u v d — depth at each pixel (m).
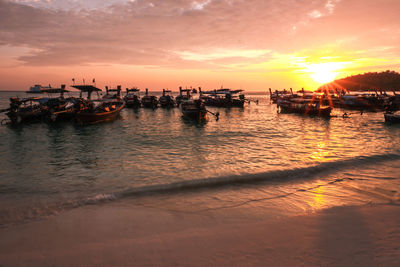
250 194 6.81
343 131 20.81
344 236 4.25
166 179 8.46
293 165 10.11
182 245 4.00
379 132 20.16
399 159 10.77
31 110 24.64
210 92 55.12
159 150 13.52
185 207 5.89
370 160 10.61
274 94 77.56
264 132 20.34
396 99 39.09
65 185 7.93
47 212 5.65
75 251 3.88
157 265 3.43
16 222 5.12
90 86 32.72
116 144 15.29
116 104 33.38
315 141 16.22
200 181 7.80
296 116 34.06
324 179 8.21
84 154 12.59
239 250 3.81
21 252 3.90
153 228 4.74
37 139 17.00
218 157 11.77
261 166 10.03
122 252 3.81
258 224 4.84
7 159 11.57
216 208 5.81
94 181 8.33
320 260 3.48
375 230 4.50
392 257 3.53
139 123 25.98
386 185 7.50
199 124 25.56
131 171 9.49
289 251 3.76
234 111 43.12
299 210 5.64
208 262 3.48
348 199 6.35
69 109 26.02
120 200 6.43
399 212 5.41
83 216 5.39
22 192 7.26
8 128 21.83
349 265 3.35
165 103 48.22
